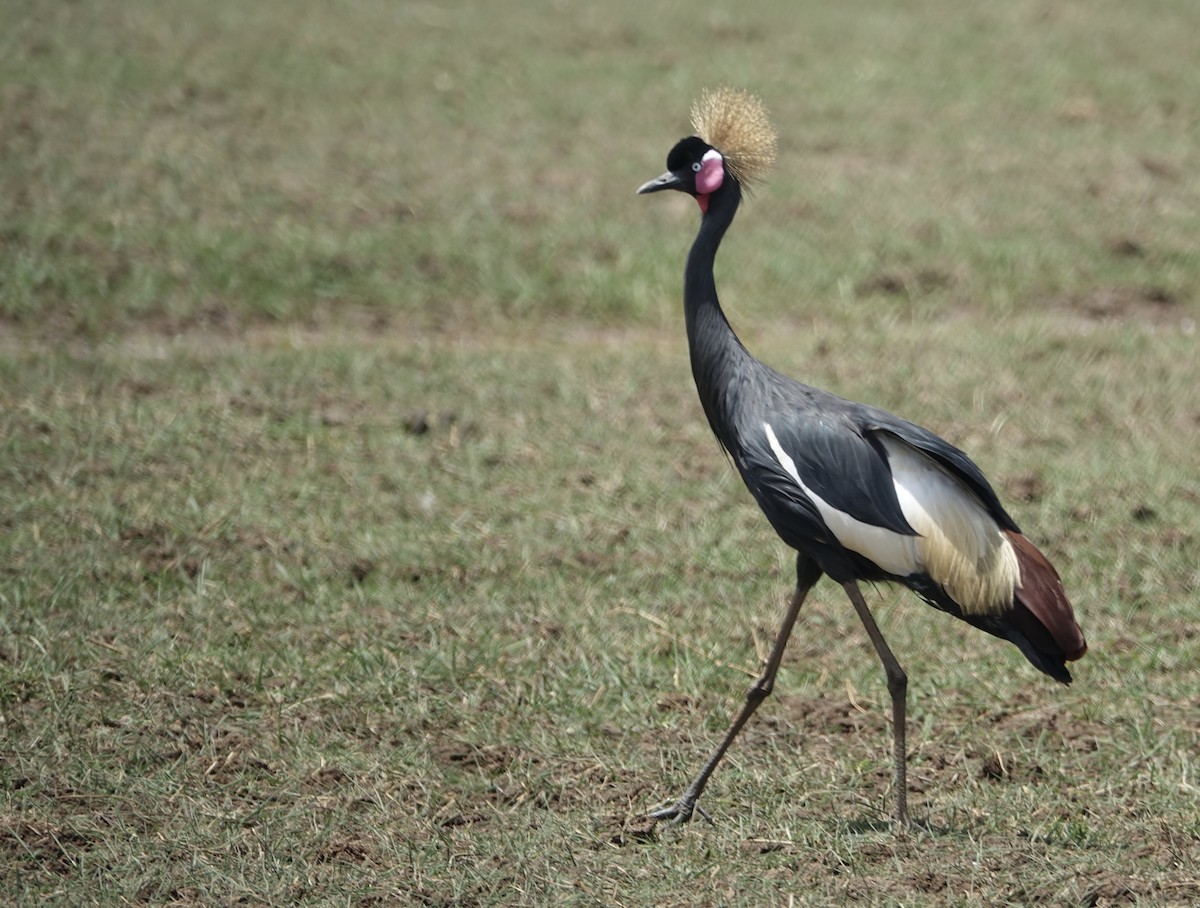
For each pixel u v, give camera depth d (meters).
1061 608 12.57
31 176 29.98
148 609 16.61
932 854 12.41
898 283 28.55
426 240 28.97
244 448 20.81
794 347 25.88
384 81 37.56
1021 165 34.41
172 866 12.17
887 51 42.47
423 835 12.75
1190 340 26.36
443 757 14.10
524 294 27.62
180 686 14.96
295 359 24.20
